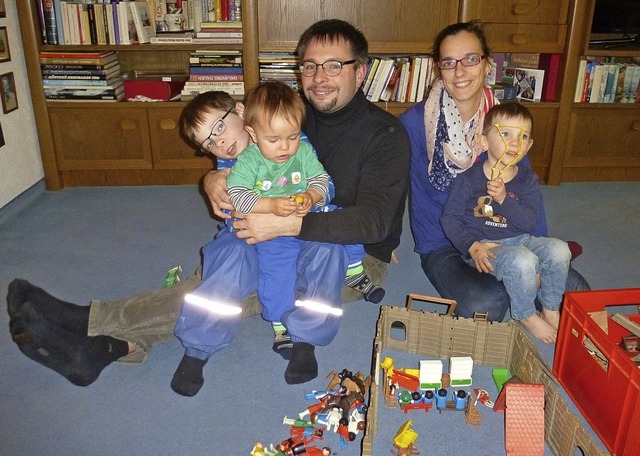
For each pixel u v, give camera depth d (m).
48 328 1.42
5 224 2.66
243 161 1.53
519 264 1.64
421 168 1.96
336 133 1.70
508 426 1.30
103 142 3.05
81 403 1.49
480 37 1.78
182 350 1.71
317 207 1.62
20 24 2.82
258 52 2.95
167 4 3.04
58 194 3.06
